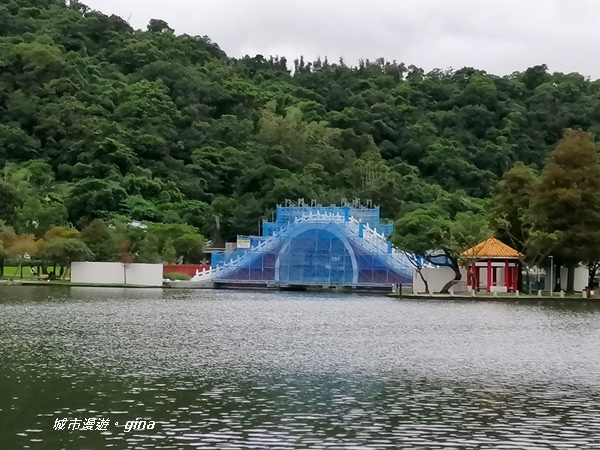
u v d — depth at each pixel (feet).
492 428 127.13
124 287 522.88
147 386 155.02
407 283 509.76
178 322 278.46
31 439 117.08
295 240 524.93
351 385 159.33
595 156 444.14
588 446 117.70
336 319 299.99
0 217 580.30
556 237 421.59
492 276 464.65
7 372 167.84
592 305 388.98
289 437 120.16
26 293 428.15
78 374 166.71
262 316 309.83
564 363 190.90
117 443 115.65
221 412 134.51
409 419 131.95
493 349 214.69
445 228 459.73
